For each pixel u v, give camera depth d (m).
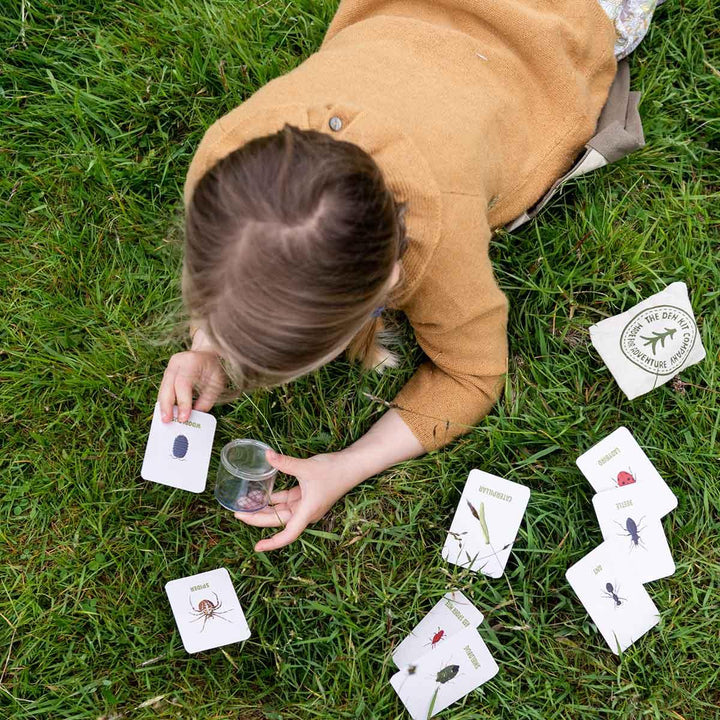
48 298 1.04
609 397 1.04
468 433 1.01
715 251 1.06
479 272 0.87
